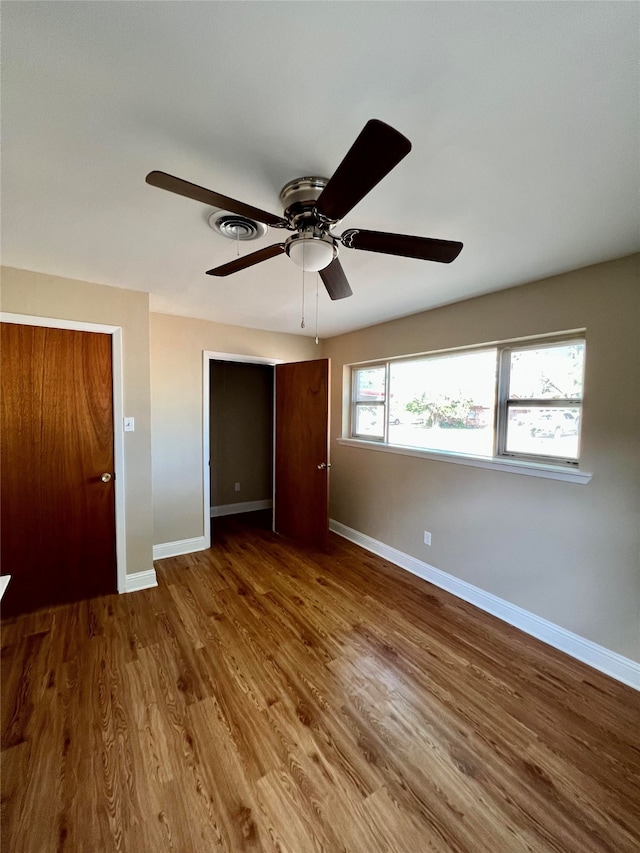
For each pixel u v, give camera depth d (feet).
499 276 7.18
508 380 8.44
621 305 6.25
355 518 12.66
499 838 3.90
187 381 11.36
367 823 4.00
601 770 4.66
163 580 9.66
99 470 8.59
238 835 3.86
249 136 3.53
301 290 8.29
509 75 2.82
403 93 3.02
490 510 8.38
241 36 2.57
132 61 2.76
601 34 2.48
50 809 4.06
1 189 4.44
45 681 5.96
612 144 3.56
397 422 11.41
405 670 6.40
